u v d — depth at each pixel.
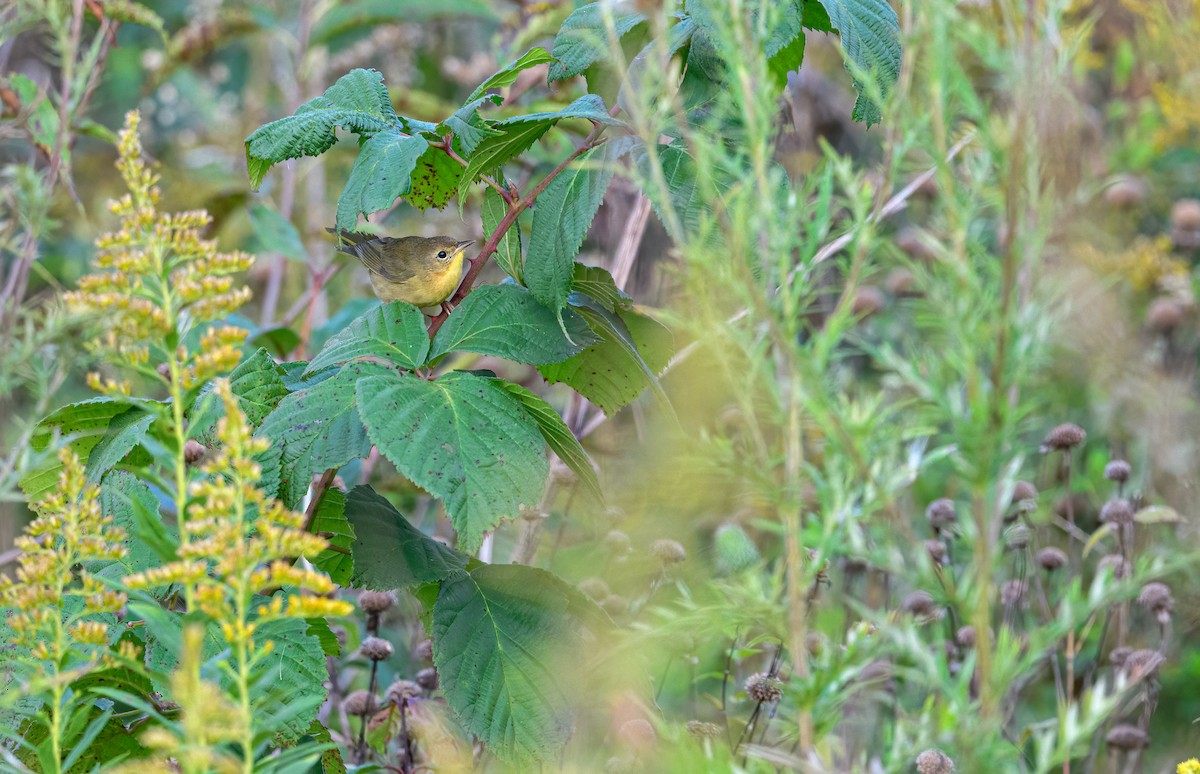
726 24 2.59
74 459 2.68
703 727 2.88
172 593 2.81
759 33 2.60
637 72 2.79
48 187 2.83
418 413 2.78
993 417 2.53
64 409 2.87
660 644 2.92
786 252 2.57
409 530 2.88
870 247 2.58
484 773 2.96
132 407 2.88
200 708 2.55
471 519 2.75
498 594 2.86
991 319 2.53
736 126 2.78
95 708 2.80
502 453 2.77
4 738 2.78
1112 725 3.13
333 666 3.12
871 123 2.79
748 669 3.19
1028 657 2.54
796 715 2.66
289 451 2.79
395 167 2.81
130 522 2.83
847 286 2.57
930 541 3.11
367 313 2.87
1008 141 2.54
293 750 2.60
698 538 3.20
